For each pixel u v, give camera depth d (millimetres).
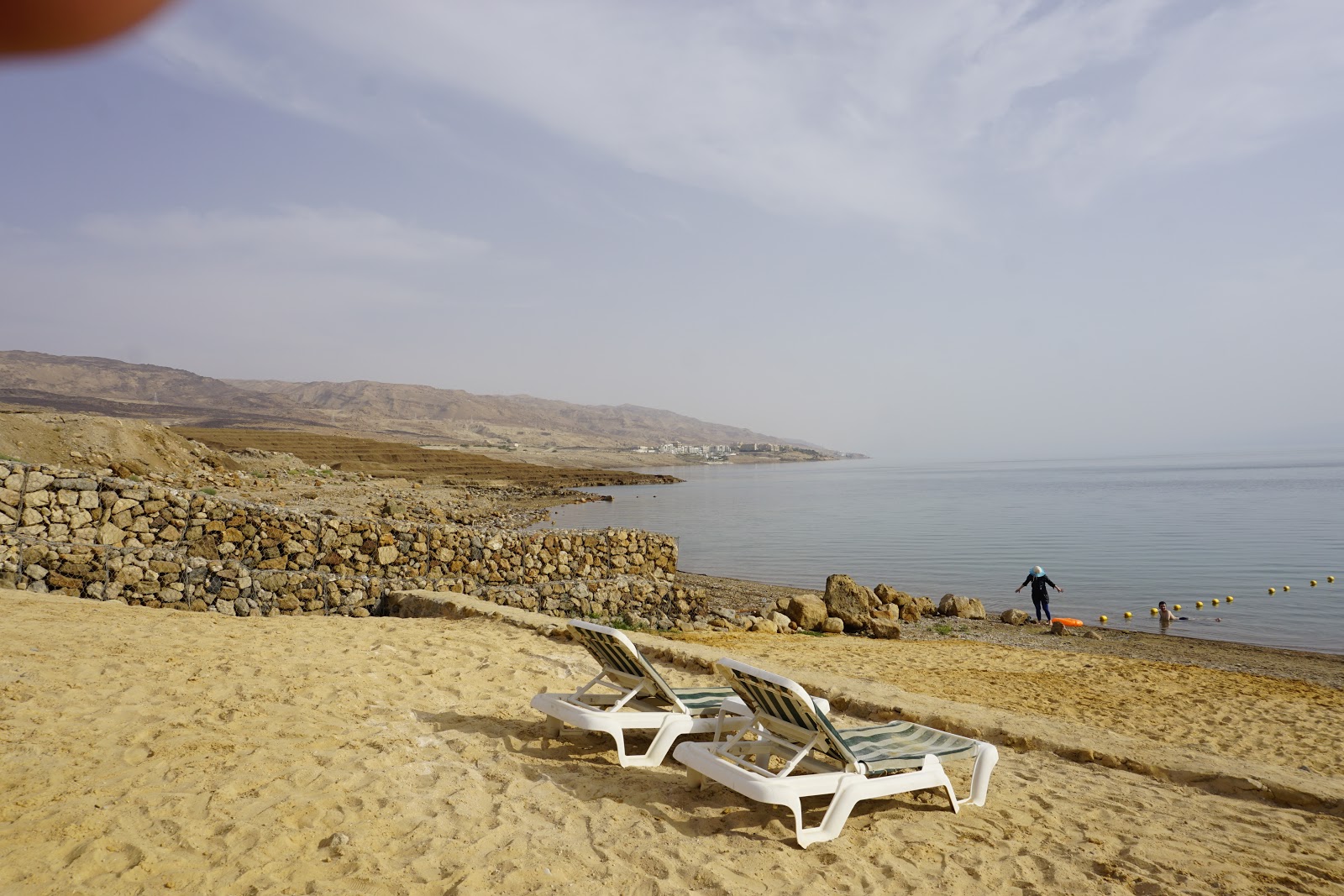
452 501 53062
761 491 104312
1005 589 27547
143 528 11938
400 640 9773
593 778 5801
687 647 10438
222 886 3951
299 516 13305
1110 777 6715
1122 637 20109
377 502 36844
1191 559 34156
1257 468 174750
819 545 40750
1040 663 14742
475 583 15391
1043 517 57750
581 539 17109
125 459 31859
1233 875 4973
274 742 5758
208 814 4617
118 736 5578
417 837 4641
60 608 9695
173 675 7125
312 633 9836
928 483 132750
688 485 127562
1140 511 62844
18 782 4723
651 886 4367
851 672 12375
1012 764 6941
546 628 10602
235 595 12352
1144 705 11133
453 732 6484
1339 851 5387
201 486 32594
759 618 18641
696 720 6277
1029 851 5172
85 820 4367
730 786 5125
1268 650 18500
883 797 5934
